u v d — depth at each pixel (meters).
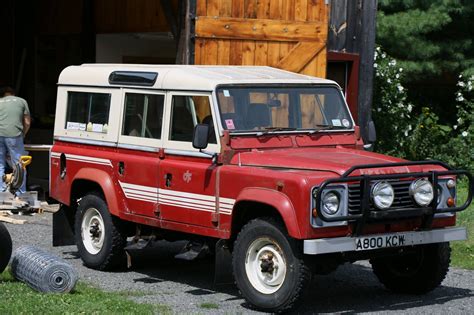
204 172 9.71
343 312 9.29
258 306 9.08
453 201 9.69
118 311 8.78
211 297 9.88
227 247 9.59
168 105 10.26
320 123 10.46
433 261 9.89
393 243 9.12
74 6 20.67
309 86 10.48
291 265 8.80
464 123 21.95
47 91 21.70
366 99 17.95
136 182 10.57
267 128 9.94
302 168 9.16
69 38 21.02
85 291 9.72
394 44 22.55
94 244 11.37
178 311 9.09
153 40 20.61
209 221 9.67
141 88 10.65
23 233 13.84
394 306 9.62
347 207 8.88
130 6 19.25
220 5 15.09
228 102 9.84
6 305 8.76
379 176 8.98
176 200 10.05
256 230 9.10
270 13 15.34
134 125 10.75
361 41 17.84
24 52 22.03
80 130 11.52
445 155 20.89
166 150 10.23
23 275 9.83
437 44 23.14
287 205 8.75
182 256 10.23
